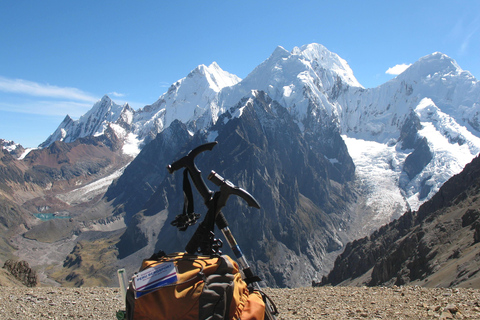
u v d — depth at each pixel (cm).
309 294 1658
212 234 344
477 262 4731
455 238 7075
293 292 1784
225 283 297
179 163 354
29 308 1402
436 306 1068
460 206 8375
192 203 357
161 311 280
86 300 1560
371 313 1084
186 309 279
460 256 6034
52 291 1786
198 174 353
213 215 343
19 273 3606
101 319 1241
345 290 1683
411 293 1421
